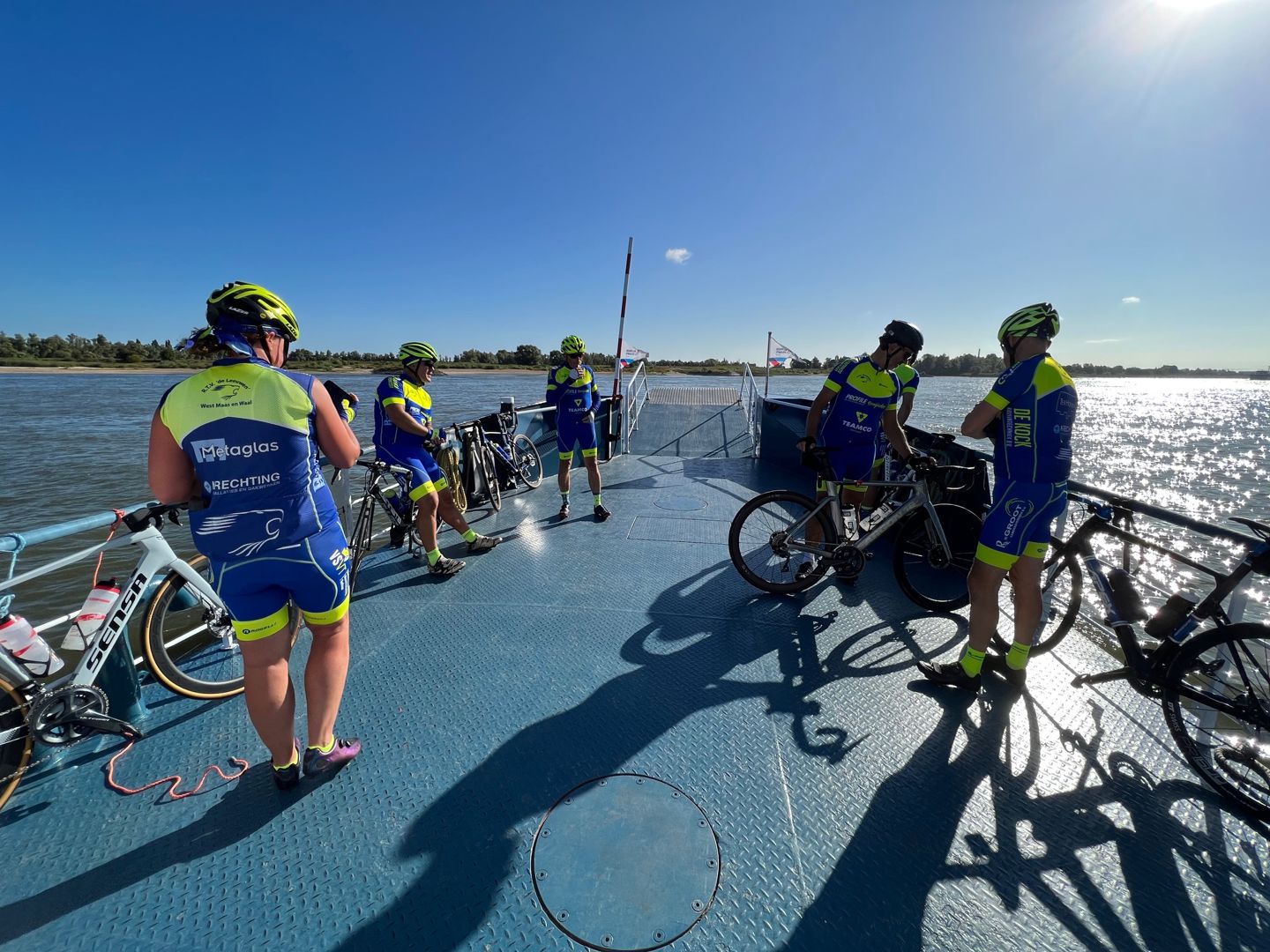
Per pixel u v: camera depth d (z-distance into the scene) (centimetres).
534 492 655
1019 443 242
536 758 225
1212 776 211
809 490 658
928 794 208
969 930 161
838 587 386
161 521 251
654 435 984
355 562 378
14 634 203
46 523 1195
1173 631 227
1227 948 157
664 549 461
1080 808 203
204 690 263
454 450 482
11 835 191
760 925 161
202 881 175
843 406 355
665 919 162
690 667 290
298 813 199
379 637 320
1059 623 299
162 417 164
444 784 212
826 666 291
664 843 186
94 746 233
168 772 219
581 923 161
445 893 170
